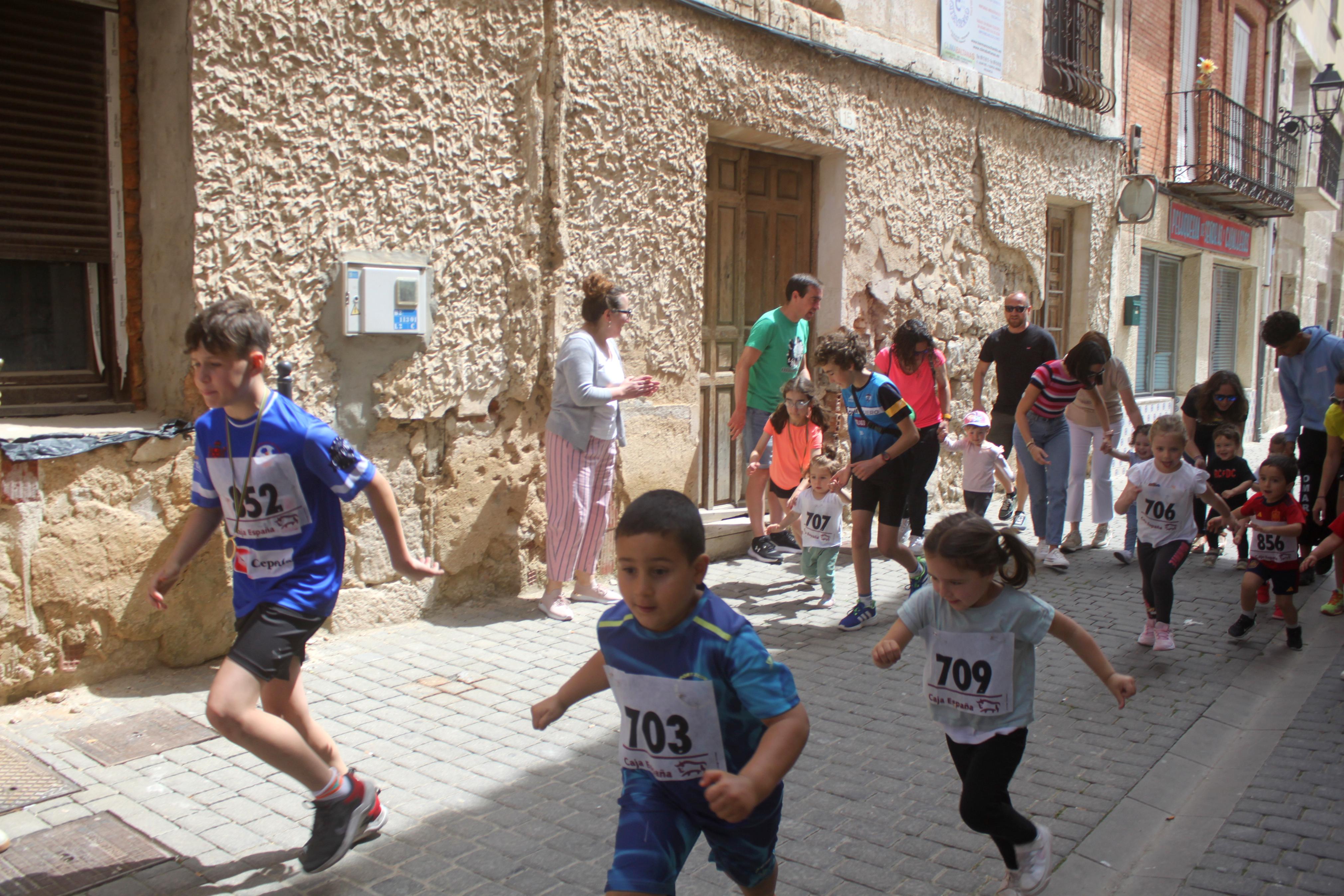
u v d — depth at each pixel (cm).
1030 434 736
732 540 753
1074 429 813
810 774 389
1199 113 1445
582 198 610
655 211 658
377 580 541
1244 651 567
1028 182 1037
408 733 415
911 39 875
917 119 881
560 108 589
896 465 580
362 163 507
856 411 582
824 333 834
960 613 298
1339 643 579
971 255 973
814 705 463
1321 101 2153
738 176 774
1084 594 686
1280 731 443
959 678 296
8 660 414
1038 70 1056
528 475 604
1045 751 420
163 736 399
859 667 519
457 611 576
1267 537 566
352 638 526
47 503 420
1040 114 1036
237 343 287
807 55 763
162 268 480
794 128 757
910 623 304
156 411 493
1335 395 643
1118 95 1216
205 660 476
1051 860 298
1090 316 1190
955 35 924
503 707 446
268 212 477
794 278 717
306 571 303
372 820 314
